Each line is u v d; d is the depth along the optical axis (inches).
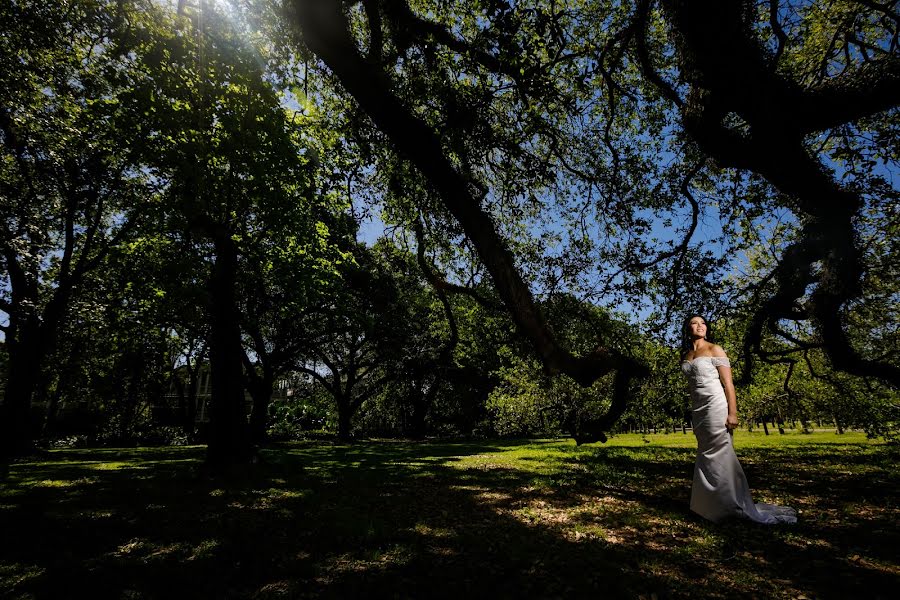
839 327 392.2
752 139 275.1
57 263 739.4
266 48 350.0
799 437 1026.1
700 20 232.5
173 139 341.1
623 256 411.2
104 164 542.6
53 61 451.2
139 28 320.5
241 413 440.5
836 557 146.5
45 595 129.0
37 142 486.3
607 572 138.6
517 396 721.0
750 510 191.0
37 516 229.0
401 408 1691.7
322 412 1593.3
